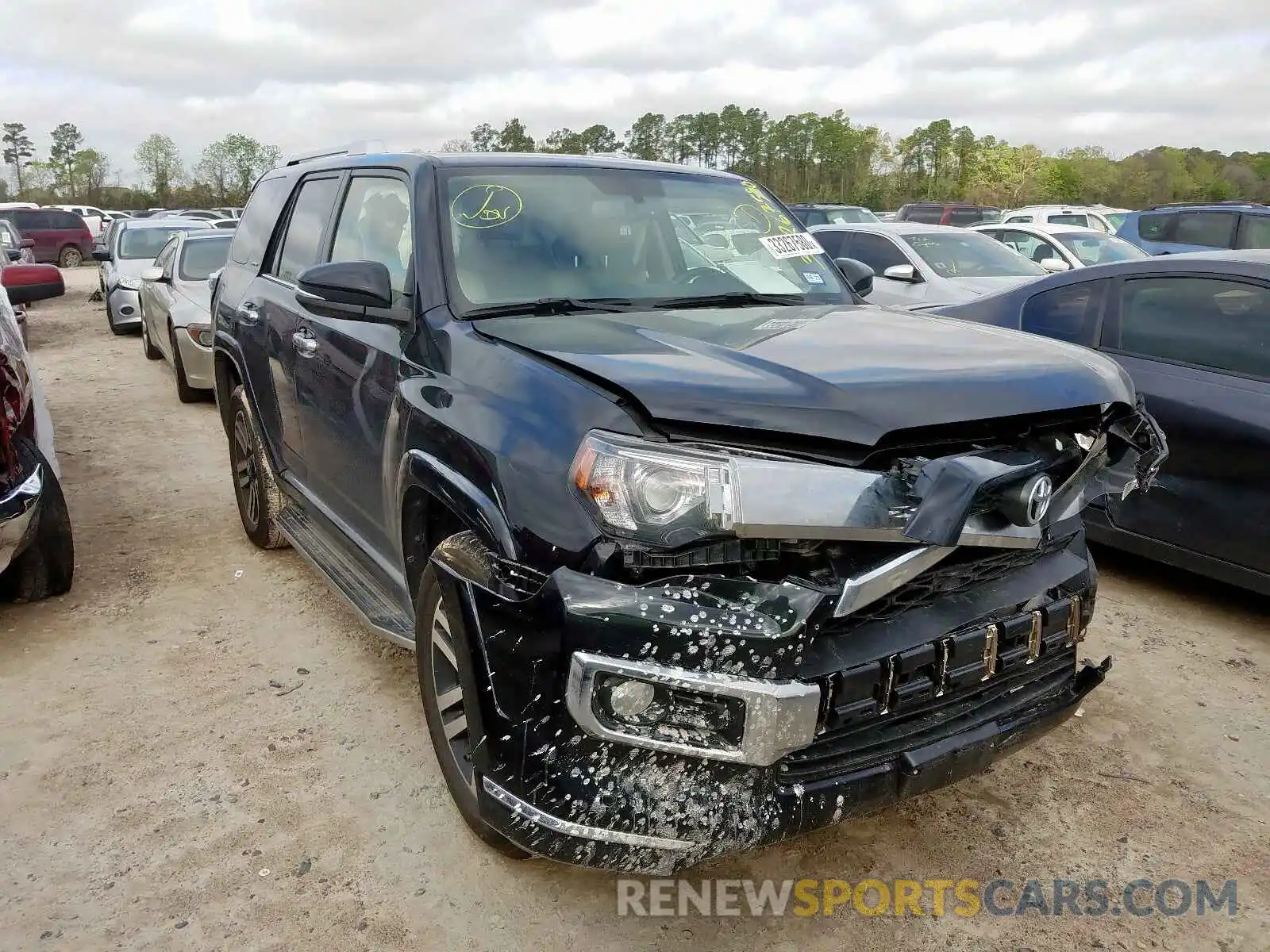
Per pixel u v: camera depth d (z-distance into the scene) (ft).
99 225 119.14
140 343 43.39
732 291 11.27
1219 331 14.53
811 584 6.95
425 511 9.45
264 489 15.37
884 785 7.47
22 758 10.43
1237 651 13.53
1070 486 8.45
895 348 8.56
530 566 7.33
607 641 6.74
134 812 9.53
